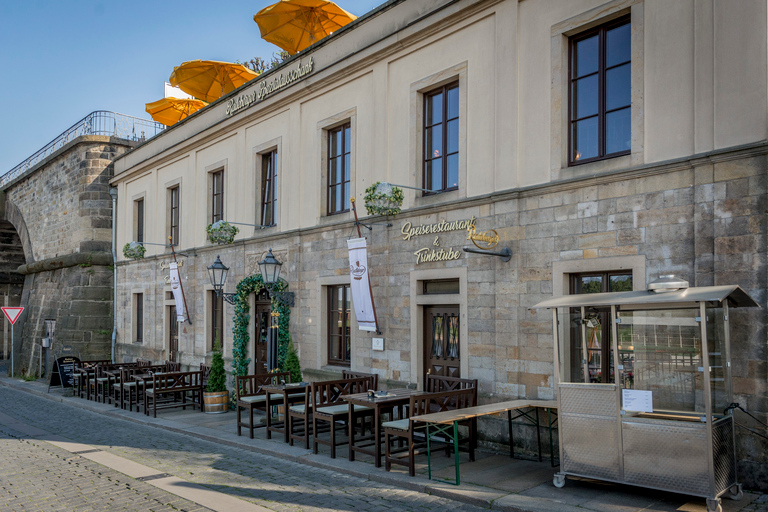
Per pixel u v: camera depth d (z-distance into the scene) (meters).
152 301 21.78
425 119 11.82
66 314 24.89
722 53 7.47
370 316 11.55
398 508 6.83
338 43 13.69
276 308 14.49
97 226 25.11
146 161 22.02
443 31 11.18
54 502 7.35
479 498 6.88
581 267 8.81
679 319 6.59
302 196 14.79
